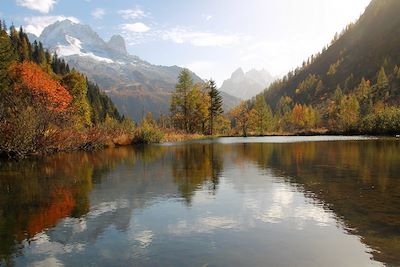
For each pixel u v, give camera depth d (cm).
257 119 9400
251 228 760
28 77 4259
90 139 3253
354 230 736
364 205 941
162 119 9031
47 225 798
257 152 2791
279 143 4297
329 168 1688
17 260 606
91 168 1795
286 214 866
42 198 1078
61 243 682
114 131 4356
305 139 5553
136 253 627
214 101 7794
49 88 4403
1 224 810
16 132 2295
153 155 2580
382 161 1958
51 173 1620
